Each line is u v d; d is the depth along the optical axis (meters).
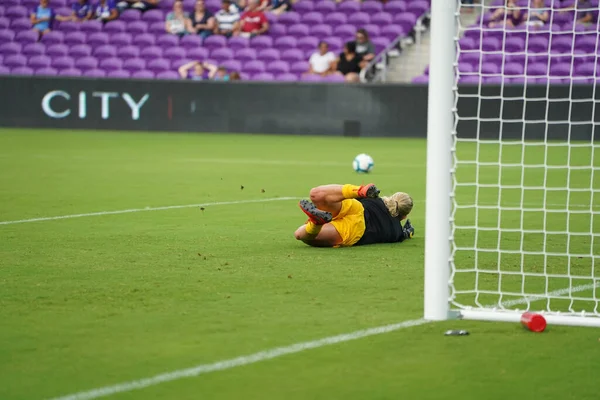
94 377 13.14
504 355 14.30
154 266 21.55
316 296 18.36
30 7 87.69
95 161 52.12
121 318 16.48
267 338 15.17
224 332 15.55
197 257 22.80
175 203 34.22
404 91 73.81
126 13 86.31
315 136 75.38
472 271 20.58
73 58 83.81
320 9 84.44
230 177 44.34
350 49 77.75
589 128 69.38
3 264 21.70
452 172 16.64
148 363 13.80
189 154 57.69
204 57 82.06
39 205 33.12
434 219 16.42
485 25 75.88
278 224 28.84
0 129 77.69
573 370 13.56
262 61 81.25
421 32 81.69
